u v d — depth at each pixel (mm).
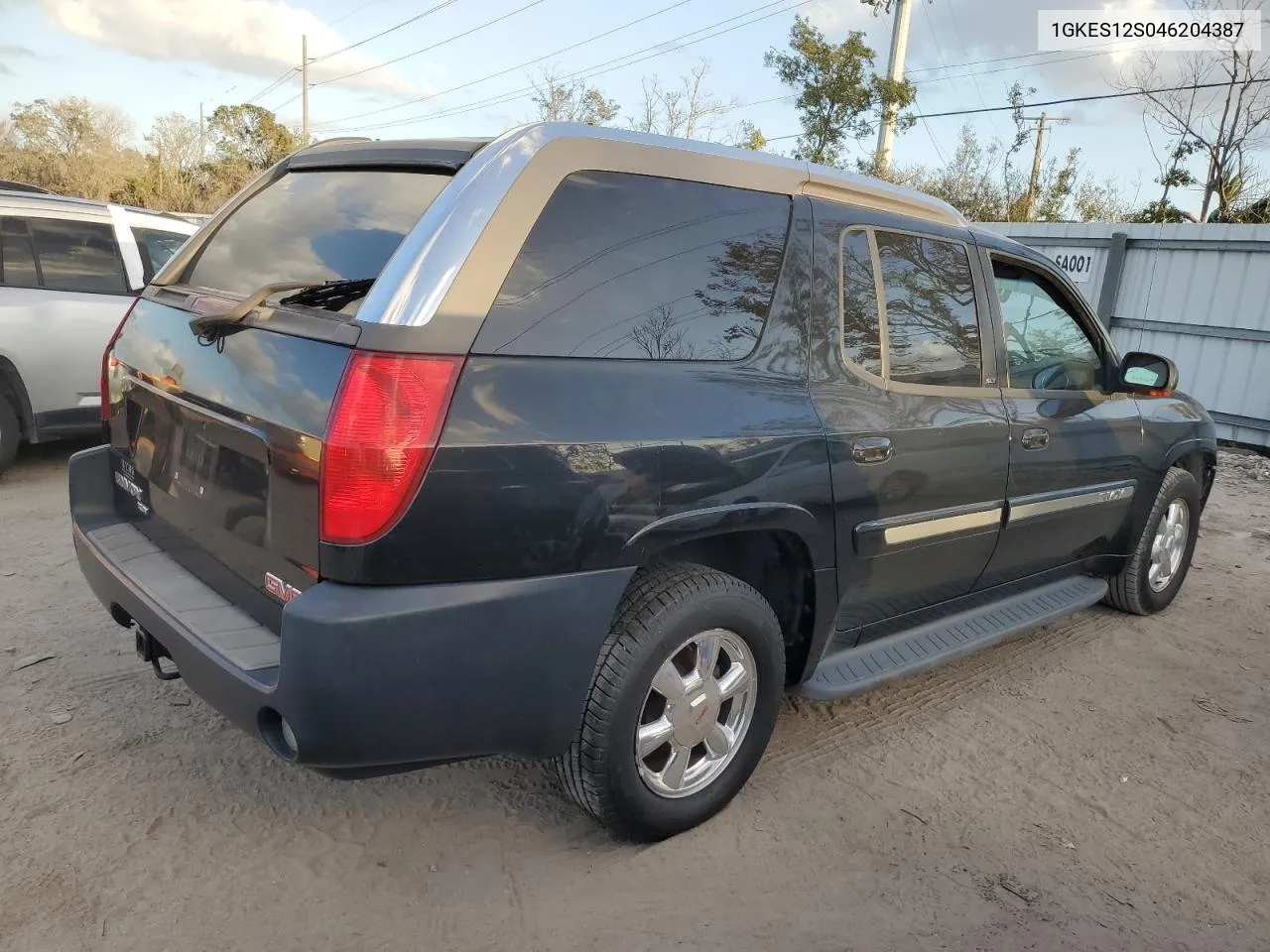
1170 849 2975
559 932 2406
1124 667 4371
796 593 3002
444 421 2125
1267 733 3803
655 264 2561
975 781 3279
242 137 48000
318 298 2369
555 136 2439
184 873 2529
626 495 2387
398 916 2424
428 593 2150
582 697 2424
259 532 2355
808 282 2943
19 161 48250
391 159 2666
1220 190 21859
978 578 3764
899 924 2531
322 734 2109
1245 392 10469
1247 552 6461
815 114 22719
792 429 2771
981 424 3467
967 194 29984
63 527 5309
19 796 2799
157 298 3016
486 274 2232
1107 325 11672
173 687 3500
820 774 3252
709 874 2674
